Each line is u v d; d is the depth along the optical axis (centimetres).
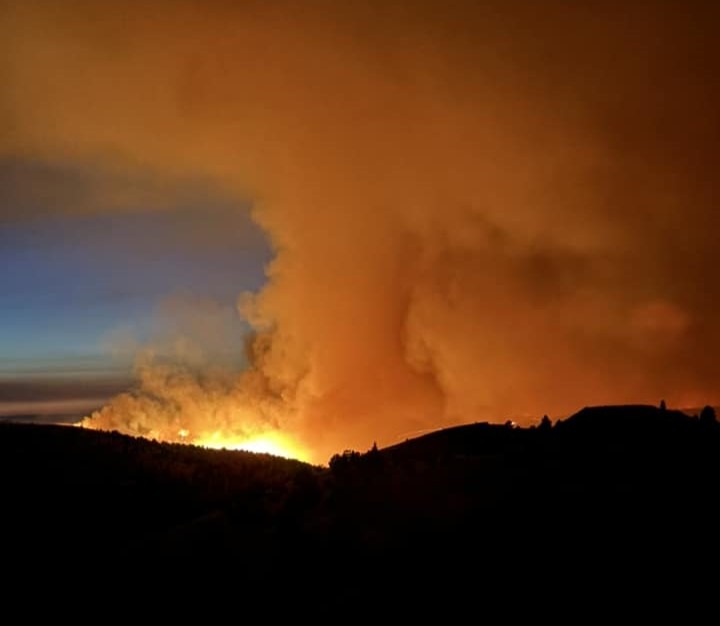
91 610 1267
